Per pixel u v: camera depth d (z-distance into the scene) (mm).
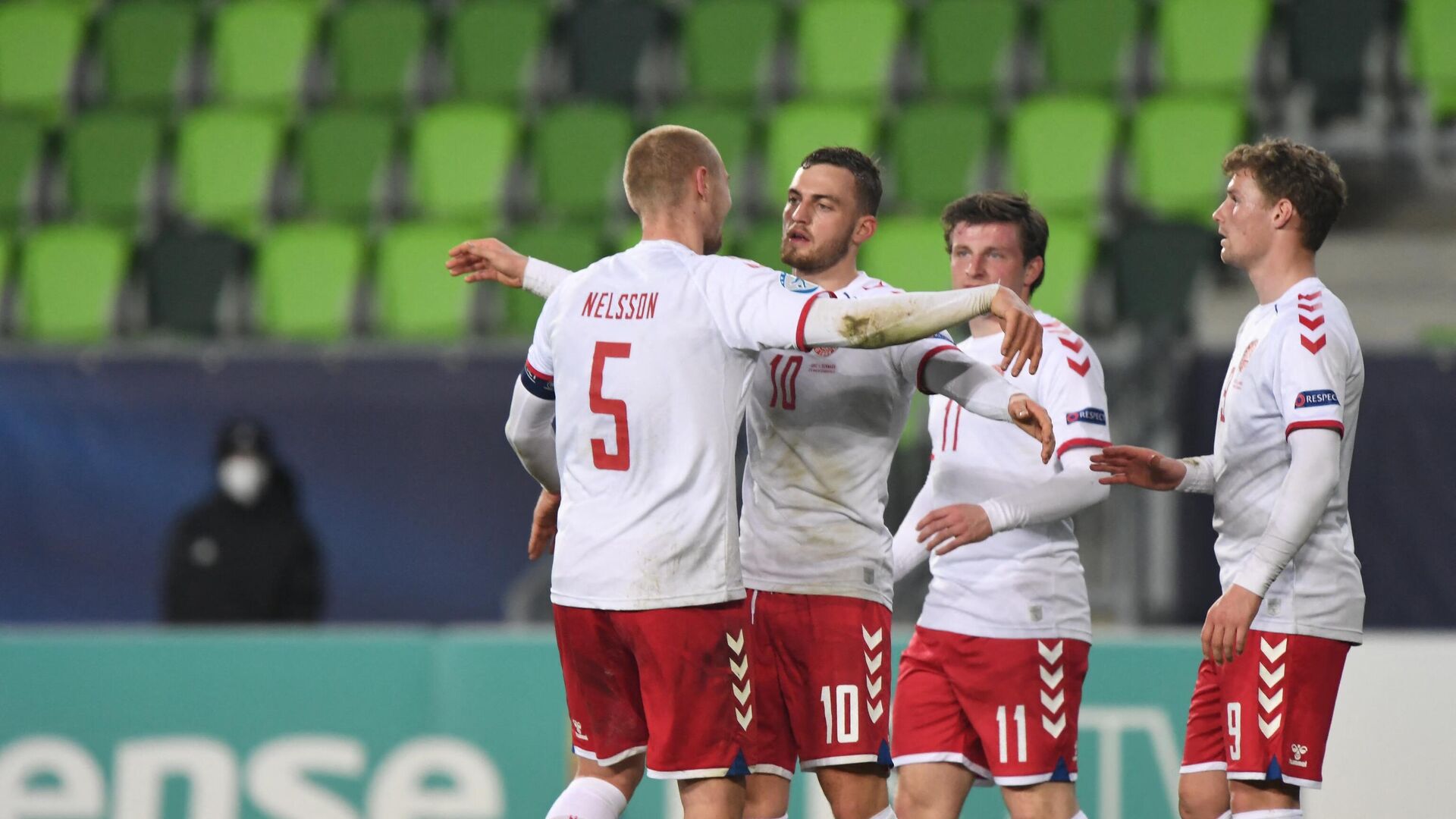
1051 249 30438
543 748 19172
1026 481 13977
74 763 19453
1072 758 14164
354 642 19531
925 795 14430
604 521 11547
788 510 13008
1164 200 34375
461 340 30609
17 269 33719
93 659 19609
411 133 37281
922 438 23875
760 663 13070
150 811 19375
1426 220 34500
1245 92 36781
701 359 11383
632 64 38875
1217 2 37188
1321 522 12430
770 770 13102
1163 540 22766
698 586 11375
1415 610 22641
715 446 11398
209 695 19500
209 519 25141
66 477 25516
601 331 11578
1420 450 22844
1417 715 18156
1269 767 12414
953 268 14398
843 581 12914
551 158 36156
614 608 11469
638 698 12109
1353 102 35750
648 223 12062
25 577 25391
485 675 19359
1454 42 35719
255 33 40125
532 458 13055
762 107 38250
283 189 36844
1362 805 18141
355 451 25438
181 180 37062
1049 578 14117
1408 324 31906
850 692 12898
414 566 25312
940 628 14320
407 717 19359
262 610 24953
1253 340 12641
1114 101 37125
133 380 25547
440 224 34250
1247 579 11727
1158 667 18719
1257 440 12523
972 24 38188
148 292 33094
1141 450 13047
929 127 35406
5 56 40281
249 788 19344
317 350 25719
